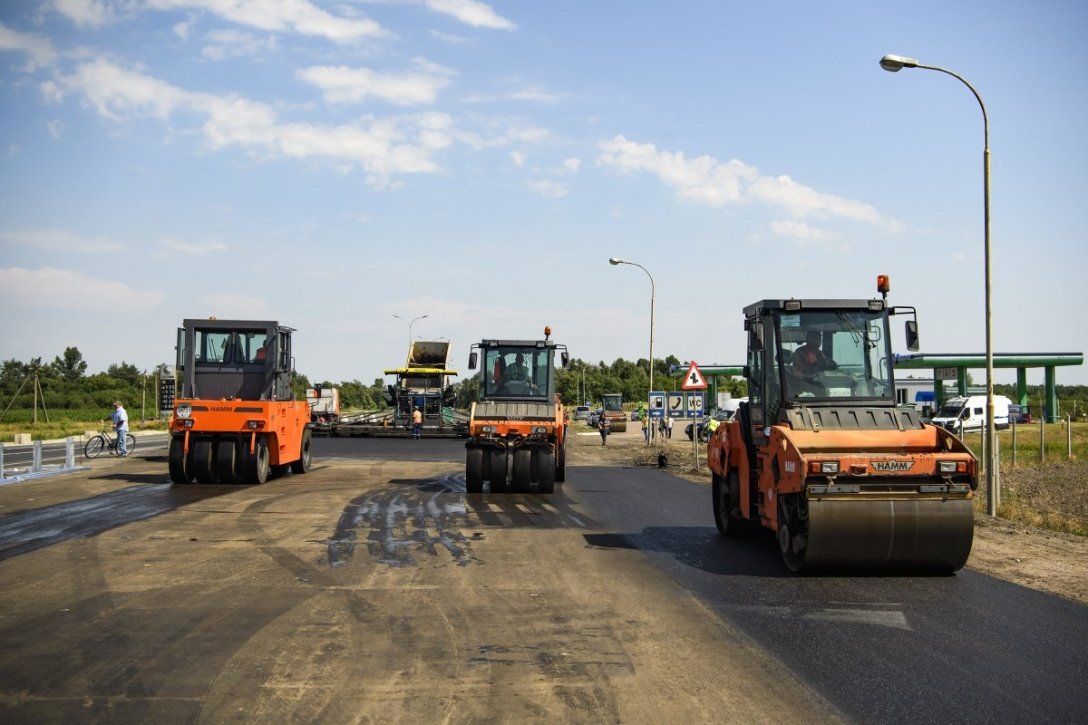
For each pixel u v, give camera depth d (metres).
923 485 10.10
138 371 114.00
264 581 9.85
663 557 11.66
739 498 12.94
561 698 6.04
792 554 10.61
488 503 17.77
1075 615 8.52
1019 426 59.31
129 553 11.60
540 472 19.72
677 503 18.20
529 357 22.30
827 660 6.99
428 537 13.16
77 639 7.43
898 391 13.29
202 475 20.88
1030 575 10.56
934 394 66.69
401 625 7.96
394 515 15.66
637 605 8.84
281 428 22.02
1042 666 6.85
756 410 12.60
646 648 7.28
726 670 6.71
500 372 22.25
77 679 6.38
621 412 65.62
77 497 18.16
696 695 6.12
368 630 7.79
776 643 7.48
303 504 17.16
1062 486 26.20
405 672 6.59
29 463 27.23
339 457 31.94
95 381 99.12
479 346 22.30
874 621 8.26
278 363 22.36
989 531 14.31
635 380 124.25
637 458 33.47
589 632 7.78
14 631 7.69
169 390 26.02
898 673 6.66
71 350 111.31
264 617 8.23
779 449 10.89
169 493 18.98
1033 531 14.46
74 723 5.51
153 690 6.14
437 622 8.09
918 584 9.99
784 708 5.88
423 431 46.97
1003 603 9.03
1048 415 64.62
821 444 10.70
